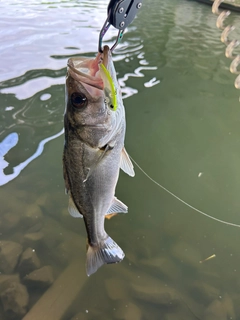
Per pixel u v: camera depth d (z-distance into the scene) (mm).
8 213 602
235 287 502
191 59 1177
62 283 498
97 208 341
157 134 816
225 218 623
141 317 458
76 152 308
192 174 713
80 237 569
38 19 1546
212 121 855
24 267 518
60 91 941
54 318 456
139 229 597
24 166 703
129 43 1298
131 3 270
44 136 778
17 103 883
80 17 1613
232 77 1051
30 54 1143
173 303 477
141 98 943
